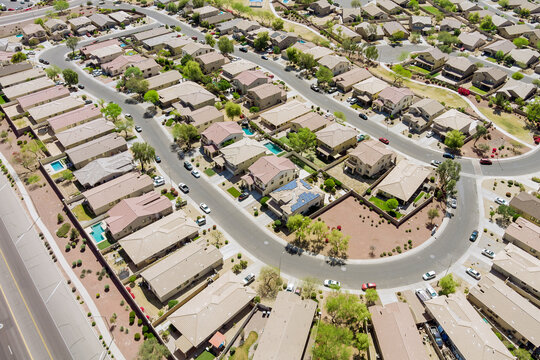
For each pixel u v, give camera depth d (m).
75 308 92.75
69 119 149.38
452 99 171.38
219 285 93.06
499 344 80.94
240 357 81.62
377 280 98.31
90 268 101.88
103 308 92.69
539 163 135.00
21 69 184.38
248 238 109.62
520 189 124.25
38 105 160.75
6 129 153.12
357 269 101.19
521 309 86.44
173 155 139.12
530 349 82.94
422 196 123.00
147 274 94.94
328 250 106.25
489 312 89.81
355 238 109.50
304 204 113.06
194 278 97.38
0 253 105.75
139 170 130.25
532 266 96.69
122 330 88.06
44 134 148.25
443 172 119.69
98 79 184.12
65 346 85.56
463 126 144.12
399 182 121.19
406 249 106.19
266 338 81.50
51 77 179.75
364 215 116.62
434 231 110.94
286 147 141.38
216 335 84.50
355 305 85.94
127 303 93.81
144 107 164.62
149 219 112.06
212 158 136.62
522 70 195.00
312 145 136.25
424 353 79.12
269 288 95.88
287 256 104.81
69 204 119.75
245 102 168.88
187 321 85.50
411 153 140.12
